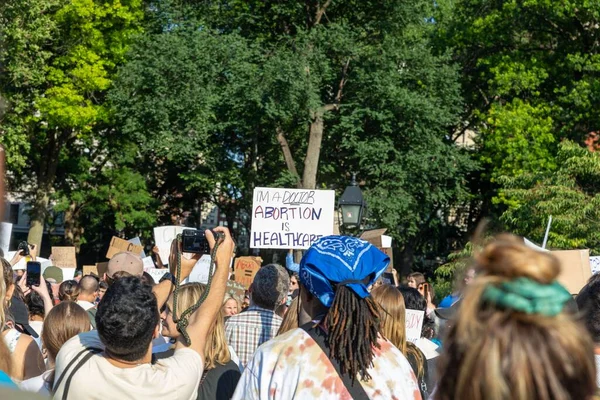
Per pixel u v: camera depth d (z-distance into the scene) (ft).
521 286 5.76
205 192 114.01
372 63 85.51
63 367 9.82
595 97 90.43
